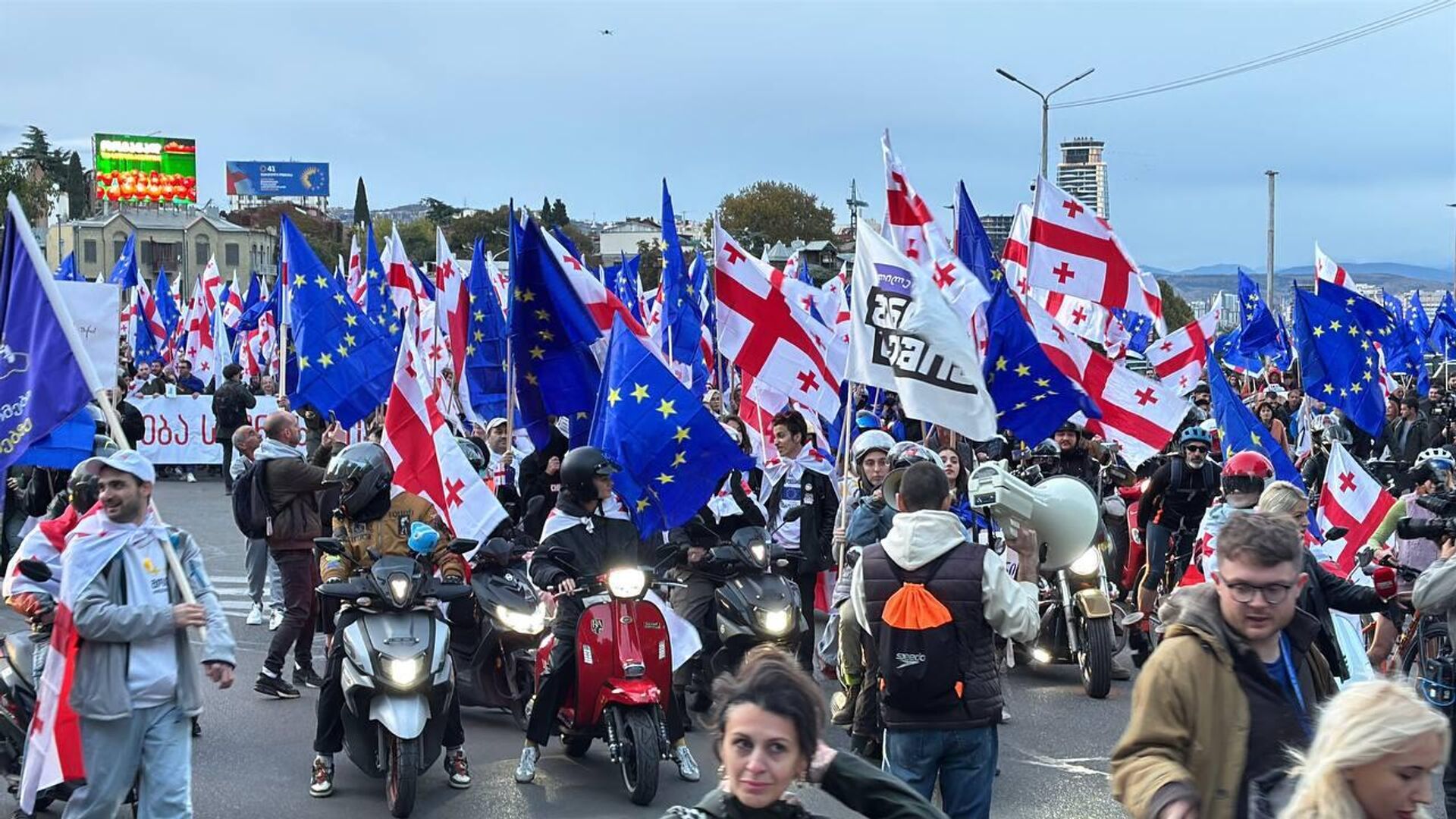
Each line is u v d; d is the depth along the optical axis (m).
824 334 14.28
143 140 147.88
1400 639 8.80
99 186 146.50
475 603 9.59
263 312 31.33
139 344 35.16
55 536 7.26
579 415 12.20
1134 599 12.64
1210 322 27.03
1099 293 16.02
